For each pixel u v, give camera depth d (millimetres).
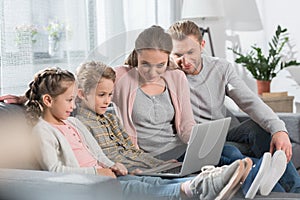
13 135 2090
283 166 1996
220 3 4535
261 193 1984
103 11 3879
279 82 4598
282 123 2744
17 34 3096
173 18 4688
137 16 4230
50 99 2160
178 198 1926
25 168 2076
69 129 2197
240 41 4770
